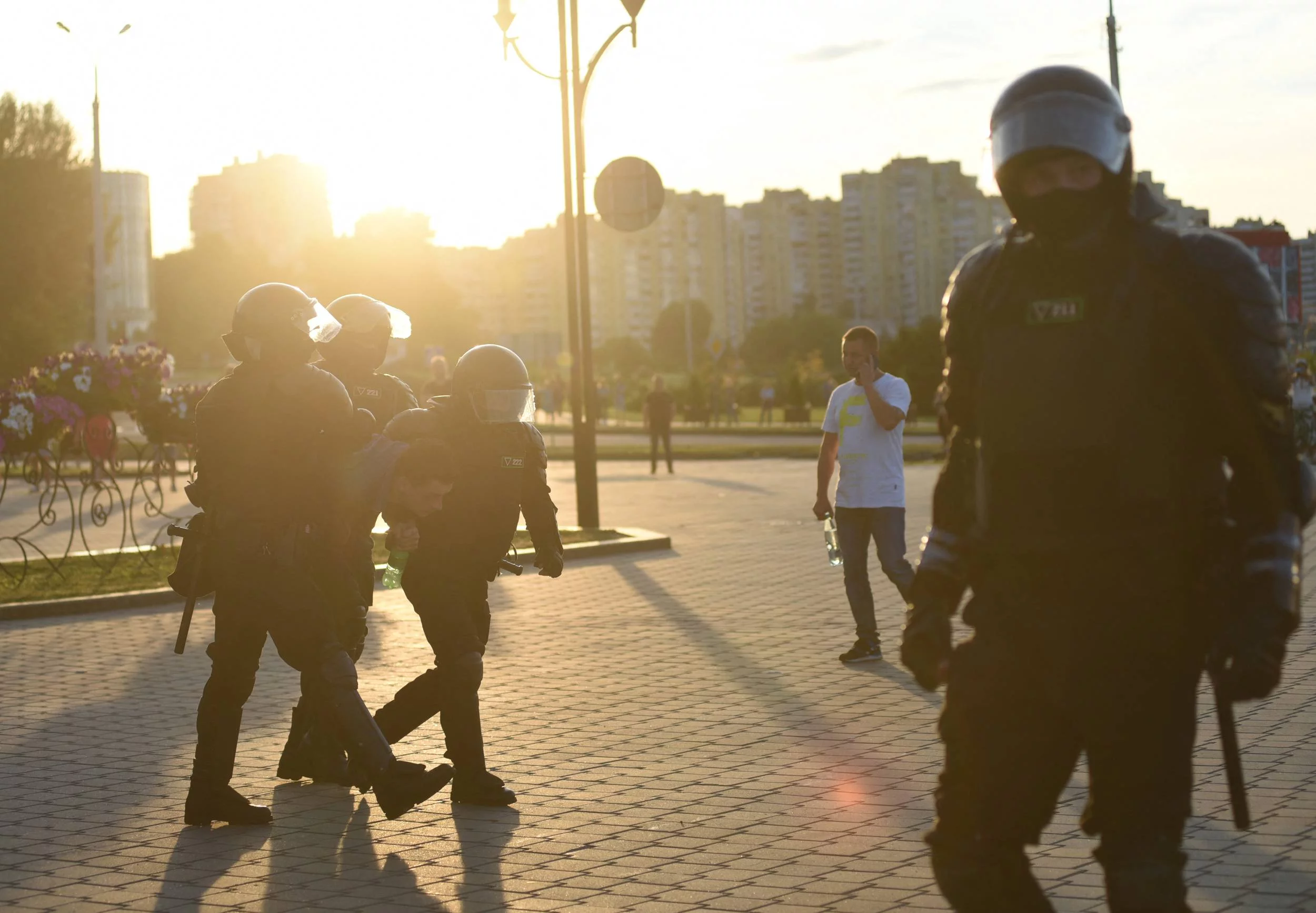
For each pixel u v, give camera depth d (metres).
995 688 2.84
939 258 174.50
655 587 12.90
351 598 6.03
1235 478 2.80
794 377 57.44
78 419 16.27
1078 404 2.78
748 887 4.70
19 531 19.59
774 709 7.57
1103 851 2.85
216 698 5.63
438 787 5.27
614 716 7.52
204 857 5.25
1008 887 2.90
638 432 51.78
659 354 148.38
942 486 3.03
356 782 6.09
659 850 5.16
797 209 179.12
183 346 147.38
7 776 6.59
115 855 5.30
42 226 60.47
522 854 5.18
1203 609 2.79
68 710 8.09
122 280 142.75
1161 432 2.76
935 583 3.02
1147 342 2.76
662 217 166.38
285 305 5.41
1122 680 2.74
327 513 5.45
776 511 20.95
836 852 5.06
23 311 59.34
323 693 5.35
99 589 12.77
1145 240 2.82
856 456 8.86
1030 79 2.87
